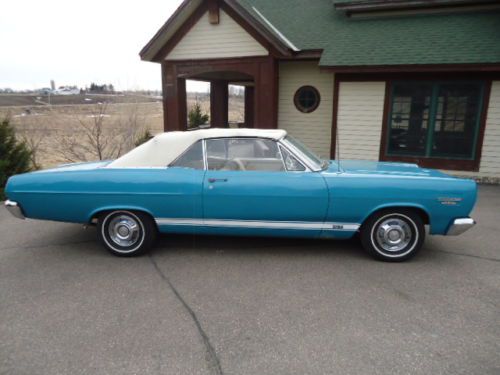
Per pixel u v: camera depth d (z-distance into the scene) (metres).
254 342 2.79
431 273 3.93
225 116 16.30
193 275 3.91
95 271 4.04
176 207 4.25
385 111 9.49
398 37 9.62
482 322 3.02
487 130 8.70
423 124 9.27
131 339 2.83
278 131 4.61
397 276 3.86
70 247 4.78
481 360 2.57
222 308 3.26
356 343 2.76
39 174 4.39
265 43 9.62
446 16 10.15
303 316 3.12
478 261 4.25
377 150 9.80
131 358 2.62
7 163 7.84
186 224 4.32
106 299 3.43
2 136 8.05
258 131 4.45
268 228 4.27
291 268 4.06
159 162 4.35
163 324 3.03
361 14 11.01
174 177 4.22
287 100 11.19
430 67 8.35
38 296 3.49
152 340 2.82
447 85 8.88
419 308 3.23
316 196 4.09
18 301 3.40
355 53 9.27
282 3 12.97
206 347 2.73
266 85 9.93
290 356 2.63
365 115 9.70
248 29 9.66
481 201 7.00
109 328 2.97
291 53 9.69
